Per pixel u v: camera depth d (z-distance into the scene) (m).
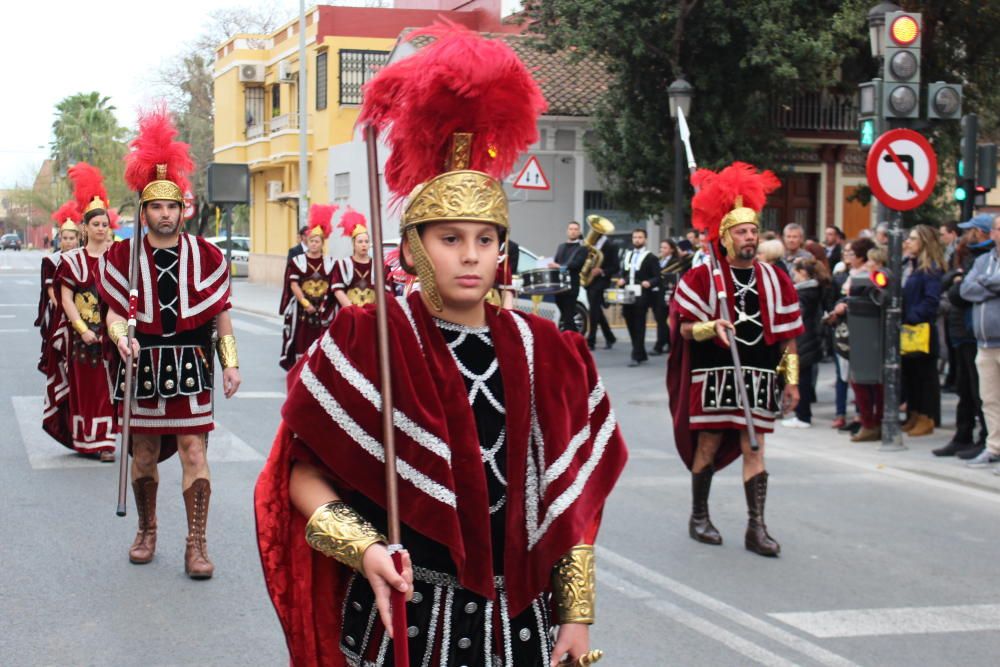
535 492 2.52
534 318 2.65
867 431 10.68
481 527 2.44
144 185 6.07
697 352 6.96
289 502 2.57
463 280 2.48
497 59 2.57
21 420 11.12
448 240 2.49
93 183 9.17
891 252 10.02
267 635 5.27
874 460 9.82
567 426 2.56
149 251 6.07
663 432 11.19
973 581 6.39
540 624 2.56
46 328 9.24
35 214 98.06
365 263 12.27
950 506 8.22
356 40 31.55
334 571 2.63
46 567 6.28
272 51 38.00
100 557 6.48
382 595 2.29
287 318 13.40
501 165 2.70
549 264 17.78
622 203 22.03
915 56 10.09
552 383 2.57
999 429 9.23
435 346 2.50
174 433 6.10
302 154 26.97
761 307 6.82
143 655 5.00
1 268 51.72
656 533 7.31
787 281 6.93
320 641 2.62
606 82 25.39
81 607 5.62
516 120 2.65
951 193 22.72
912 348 10.62
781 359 6.99
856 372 10.34
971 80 20.56
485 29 28.98
